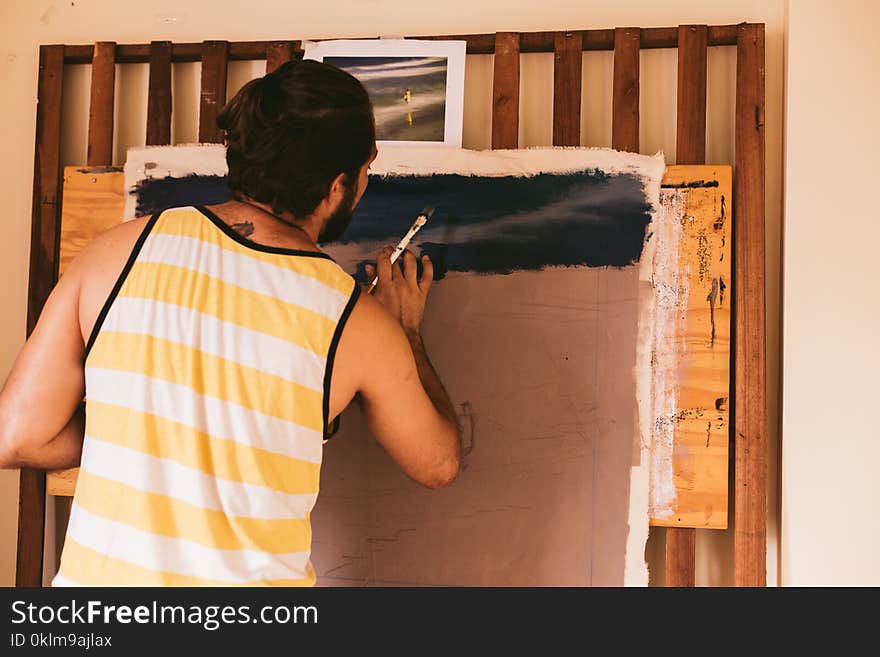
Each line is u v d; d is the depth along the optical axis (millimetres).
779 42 1334
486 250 1338
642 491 1286
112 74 1441
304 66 891
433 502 1332
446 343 1343
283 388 817
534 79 1387
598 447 1300
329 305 844
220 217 863
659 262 1298
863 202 1277
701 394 1282
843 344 1272
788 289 1289
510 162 1337
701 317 1286
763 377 1263
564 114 1328
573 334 1313
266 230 863
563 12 1383
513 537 1312
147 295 822
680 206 1294
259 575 799
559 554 1301
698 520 1274
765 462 1257
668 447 1288
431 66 1366
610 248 1309
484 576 1316
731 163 1330
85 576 803
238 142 881
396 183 1363
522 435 1319
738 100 1290
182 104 1470
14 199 1498
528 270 1327
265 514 810
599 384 1305
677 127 1305
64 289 869
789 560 1271
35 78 1500
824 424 1272
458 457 1025
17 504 1471
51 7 1501
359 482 1349
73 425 957
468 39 1365
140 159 1419
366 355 878
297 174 873
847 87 1288
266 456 812
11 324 1489
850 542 1261
